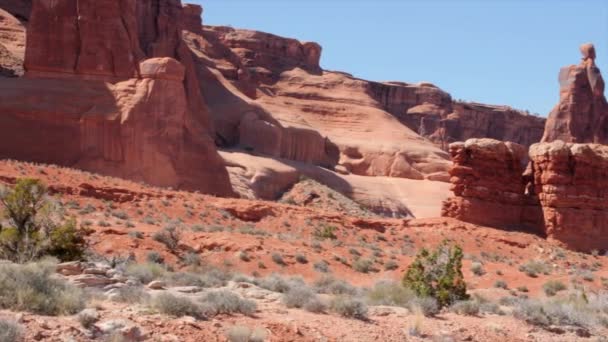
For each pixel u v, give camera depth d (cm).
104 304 1313
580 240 5197
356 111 12750
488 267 3953
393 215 9275
